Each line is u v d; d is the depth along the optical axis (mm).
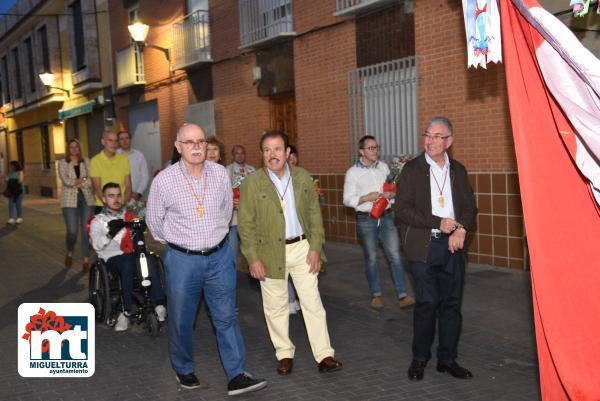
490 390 4410
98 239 6004
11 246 12250
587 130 3059
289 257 4777
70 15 21781
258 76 12523
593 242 3289
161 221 4340
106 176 8164
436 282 4586
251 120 12961
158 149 17406
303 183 4805
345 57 10453
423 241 4441
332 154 10922
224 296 4457
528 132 3289
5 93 31234
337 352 5324
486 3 3383
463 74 8469
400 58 9469
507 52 3295
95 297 6297
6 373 5023
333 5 10578
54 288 8172
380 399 4316
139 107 18422
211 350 5516
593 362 3283
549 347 3295
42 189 26484
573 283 3293
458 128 8617
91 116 21453
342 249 10266
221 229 4414
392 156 9656
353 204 6418
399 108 9516
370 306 6738
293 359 5168
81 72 20875
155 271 5914
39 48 25141
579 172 3277
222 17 13625
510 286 7234
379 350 5340
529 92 3303
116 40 18922
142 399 4457
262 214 4699
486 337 5555
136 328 6156
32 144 27781
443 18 8688
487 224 8336
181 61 15094
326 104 10945
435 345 5410
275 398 4402
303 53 11367
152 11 16641
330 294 7336
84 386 4727
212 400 4406
